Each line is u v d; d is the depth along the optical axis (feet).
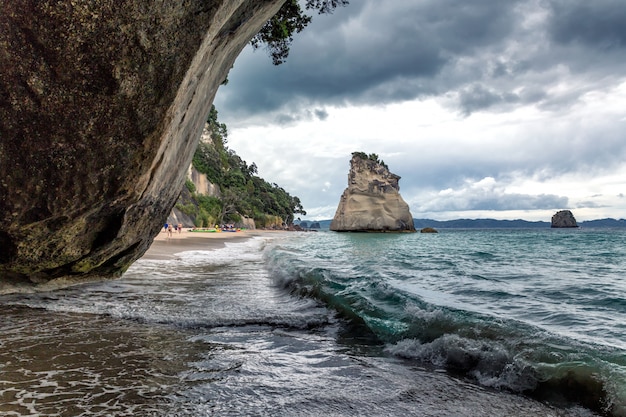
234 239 141.49
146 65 18.40
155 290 28.25
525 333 15.58
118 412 9.71
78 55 17.49
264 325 19.49
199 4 18.76
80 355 14.07
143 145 19.80
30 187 19.10
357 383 12.35
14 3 16.71
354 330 18.81
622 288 29.71
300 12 43.91
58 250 22.57
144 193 22.75
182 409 10.05
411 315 19.56
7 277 23.62
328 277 30.86
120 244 26.04
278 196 433.07
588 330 17.37
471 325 16.80
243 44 30.73
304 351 15.64
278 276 35.27
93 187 19.86
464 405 10.85
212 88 28.81
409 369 13.79
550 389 11.61
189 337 17.06
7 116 17.90
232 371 13.05
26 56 17.28
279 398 11.02
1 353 14.05
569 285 31.37
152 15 17.75
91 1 16.96
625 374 11.23
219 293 27.58
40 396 10.51
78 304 22.66
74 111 18.25
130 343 15.76
